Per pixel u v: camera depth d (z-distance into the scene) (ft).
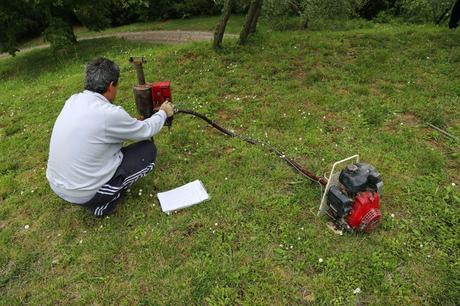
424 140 13.12
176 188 11.37
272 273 8.62
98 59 9.51
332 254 8.98
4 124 17.46
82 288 8.70
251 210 10.42
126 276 8.86
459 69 18.29
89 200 9.71
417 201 10.44
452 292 8.02
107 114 9.08
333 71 18.57
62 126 9.15
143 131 9.90
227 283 8.49
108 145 9.50
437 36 23.22
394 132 13.56
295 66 19.57
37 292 8.72
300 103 15.74
